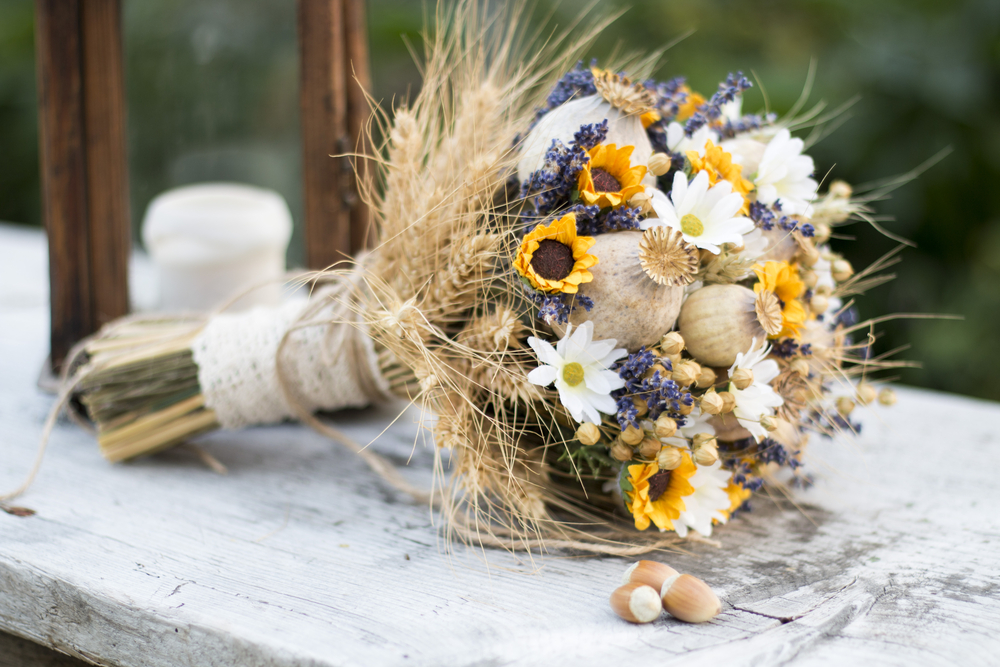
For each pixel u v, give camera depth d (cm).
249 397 72
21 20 182
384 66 171
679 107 67
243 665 58
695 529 65
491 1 70
